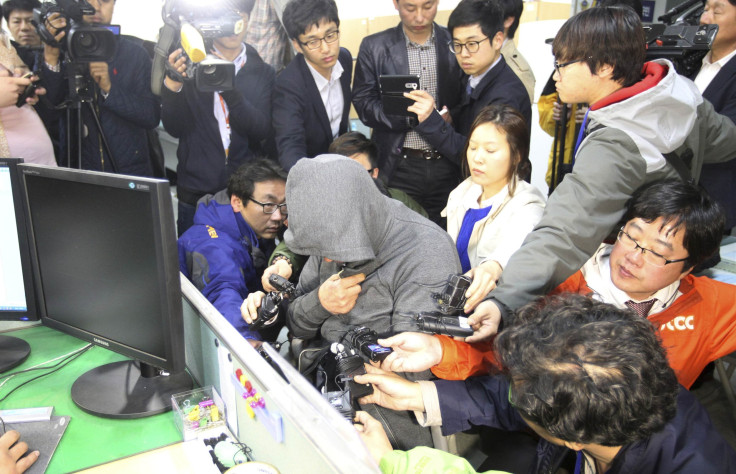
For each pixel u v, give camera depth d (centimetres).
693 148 140
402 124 224
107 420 114
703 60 207
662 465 82
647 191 115
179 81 206
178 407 109
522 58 241
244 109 218
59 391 123
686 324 123
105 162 238
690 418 86
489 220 157
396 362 105
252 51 234
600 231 123
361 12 320
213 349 112
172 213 102
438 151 213
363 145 191
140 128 249
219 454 103
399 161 234
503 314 114
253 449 102
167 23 202
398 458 86
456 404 109
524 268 119
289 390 82
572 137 230
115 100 230
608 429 71
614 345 73
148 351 114
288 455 86
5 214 125
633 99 119
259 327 132
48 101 218
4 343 140
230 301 146
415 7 218
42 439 107
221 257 161
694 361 125
